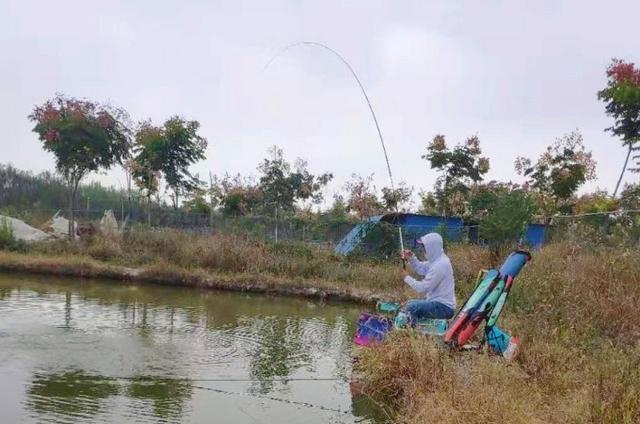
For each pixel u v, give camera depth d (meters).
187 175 18.47
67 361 5.91
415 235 14.23
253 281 12.14
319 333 8.07
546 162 16.25
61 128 15.29
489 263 11.09
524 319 6.65
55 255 13.39
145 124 17.91
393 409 5.00
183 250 13.48
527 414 3.93
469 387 4.47
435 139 16.97
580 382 4.70
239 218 17.38
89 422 4.39
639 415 3.95
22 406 4.62
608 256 8.28
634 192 13.86
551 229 12.80
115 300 9.84
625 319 6.32
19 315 7.98
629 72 13.63
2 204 23.12
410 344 5.54
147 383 5.41
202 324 8.25
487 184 16.77
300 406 5.05
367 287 12.02
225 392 5.32
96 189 25.61
